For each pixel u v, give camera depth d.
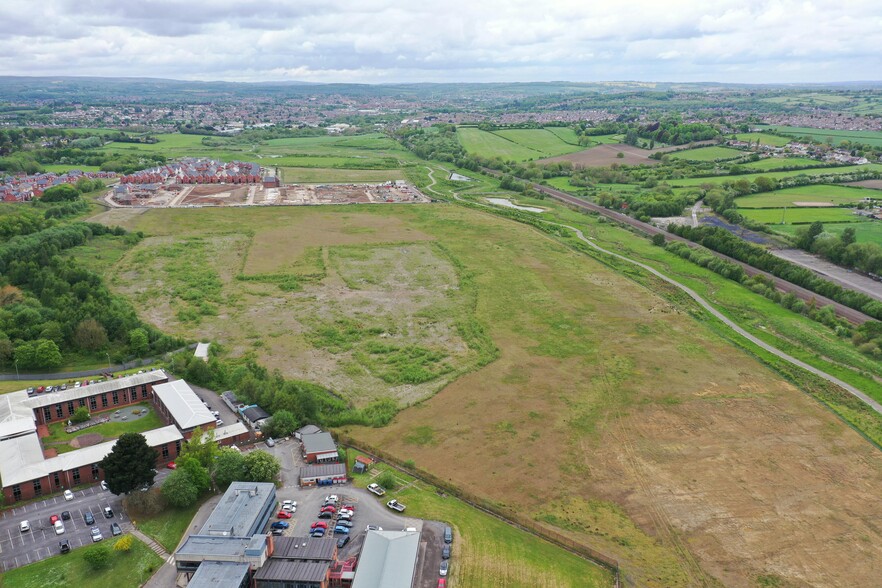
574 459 134.62
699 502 121.38
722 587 100.19
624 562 104.56
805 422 150.62
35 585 96.00
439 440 140.88
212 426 139.38
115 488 113.75
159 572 99.50
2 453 123.44
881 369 177.00
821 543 111.06
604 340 195.12
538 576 99.06
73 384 159.62
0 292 199.75
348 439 137.62
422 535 107.06
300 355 183.12
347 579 96.38
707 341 195.62
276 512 113.06
